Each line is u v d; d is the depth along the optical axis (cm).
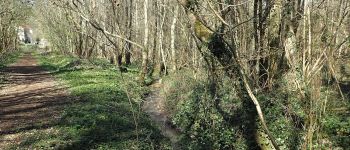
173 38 3347
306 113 923
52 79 3459
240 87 1314
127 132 1575
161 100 2442
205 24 913
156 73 3984
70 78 3350
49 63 5456
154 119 2103
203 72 2041
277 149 895
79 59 4603
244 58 1314
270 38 1420
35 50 10738
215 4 998
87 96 2383
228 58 1020
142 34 4716
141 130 1597
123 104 2150
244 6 1562
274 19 1401
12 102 2362
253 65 1370
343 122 1541
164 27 4138
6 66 4938
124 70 3850
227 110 1614
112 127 1631
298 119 1404
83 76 3381
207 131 1638
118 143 1431
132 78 3244
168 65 3997
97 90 2559
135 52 4247
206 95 1694
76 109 1980
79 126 1647
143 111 2159
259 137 1412
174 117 2039
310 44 992
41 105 2219
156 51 4297
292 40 1414
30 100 2408
